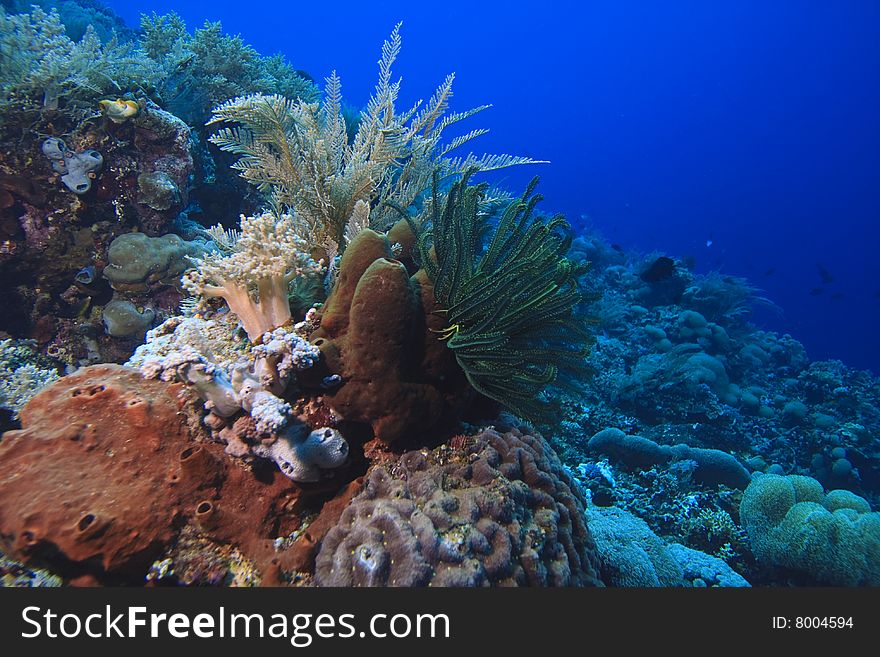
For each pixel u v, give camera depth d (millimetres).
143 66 6922
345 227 3977
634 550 4906
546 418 3225
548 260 3025
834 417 12250
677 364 10789
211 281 3299
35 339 5355
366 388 2688
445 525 2414
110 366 2668
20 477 2152
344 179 3893
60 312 5484
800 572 6145
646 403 10219
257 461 2574
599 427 9211
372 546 2270
